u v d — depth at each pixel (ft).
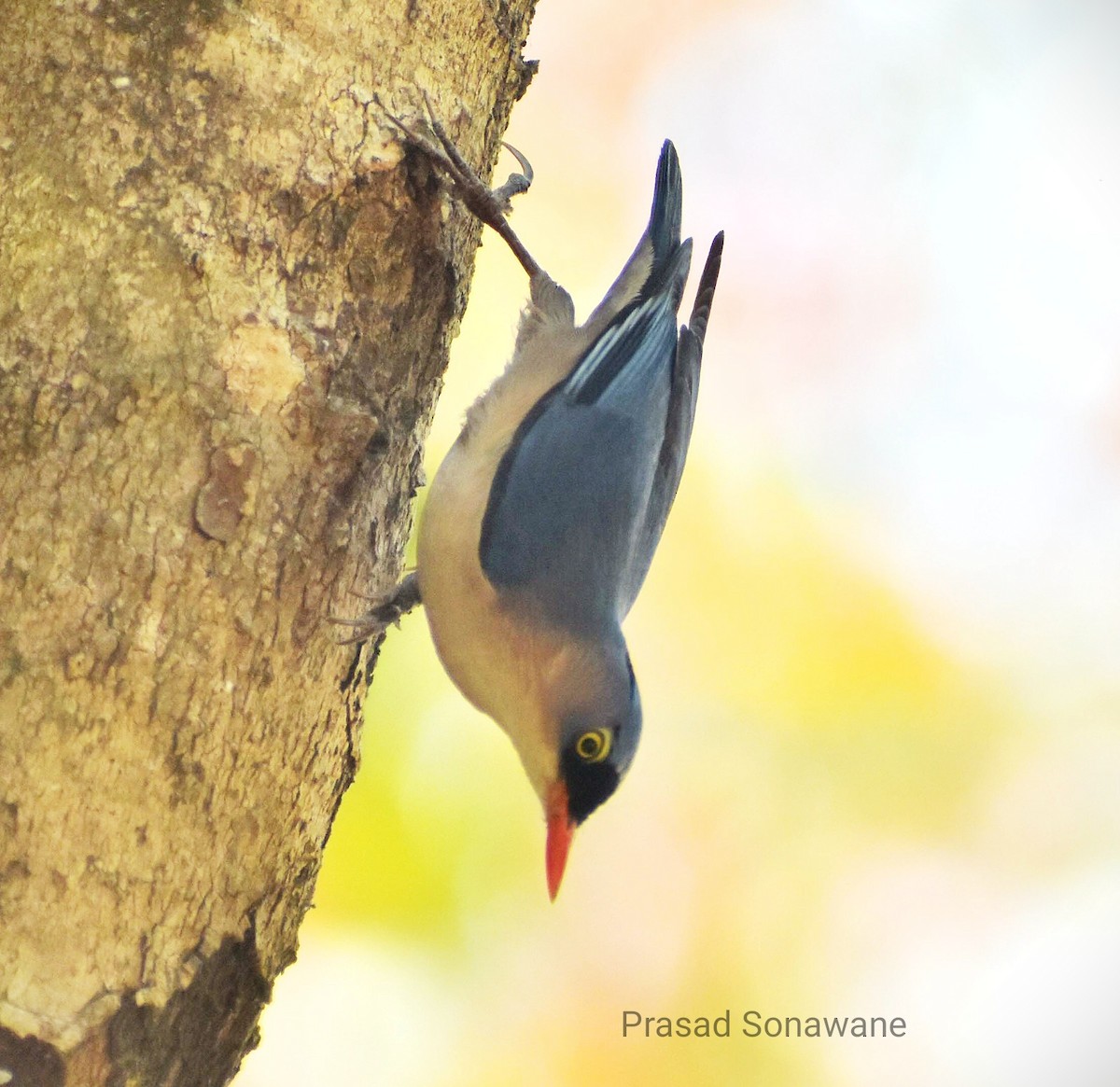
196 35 25.39
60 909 21.97
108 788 22.59
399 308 28.19
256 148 25.70
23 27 24.67
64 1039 21.49
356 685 28.86
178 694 23.47
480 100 30.66
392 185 27.53
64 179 24.12
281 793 25.67
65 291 23.59
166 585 23.43
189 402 24.00
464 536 30.86
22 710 22.00
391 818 41.55
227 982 24.85
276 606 25.04
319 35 26.84
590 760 31.73
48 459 22.81
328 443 25.84
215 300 24.68
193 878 23.82
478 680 32.68
